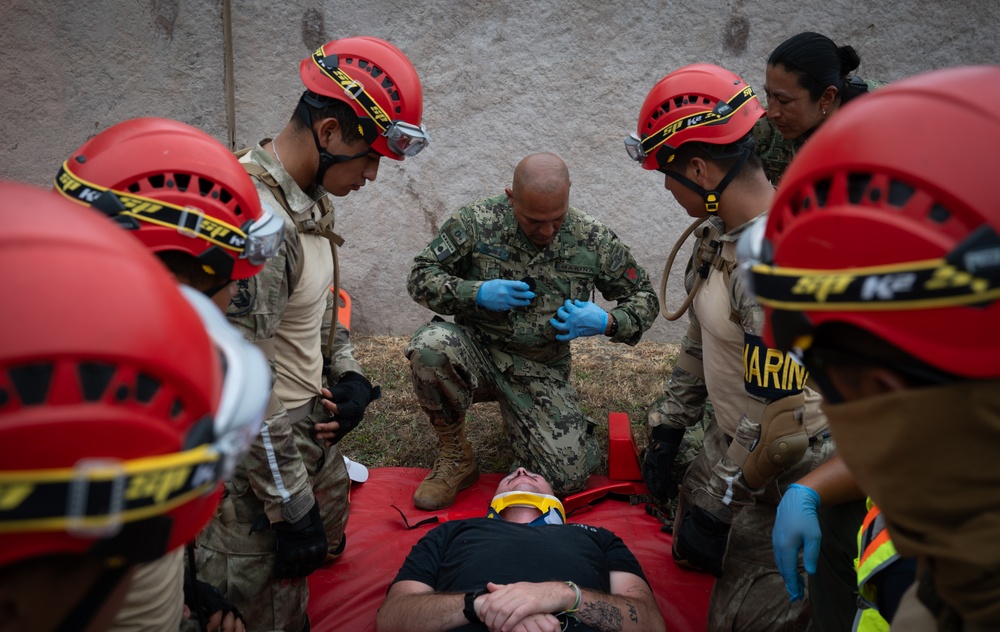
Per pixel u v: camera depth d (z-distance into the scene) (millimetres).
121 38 5285
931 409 870
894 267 837
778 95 3473
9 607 758
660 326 5625
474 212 3797
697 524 2658
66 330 702
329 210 2631
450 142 5391
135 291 757
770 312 985
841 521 2174
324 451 2945
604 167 5395
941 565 919
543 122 5340
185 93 5352
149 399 764
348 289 5645
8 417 684
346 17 5234
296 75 5344
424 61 5270
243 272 1708
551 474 3777
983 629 911
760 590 2646
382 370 4988
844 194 896
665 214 5449
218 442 838
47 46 5305
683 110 2506
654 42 5168
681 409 3420
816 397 2514
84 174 1608
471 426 4484
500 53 5238
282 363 2672
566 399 3938
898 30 5023
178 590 1642
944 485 892
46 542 723
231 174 1681
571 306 3730
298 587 2650
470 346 3789
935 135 839
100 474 704
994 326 816
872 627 1332
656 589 3146
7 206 759
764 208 2484
